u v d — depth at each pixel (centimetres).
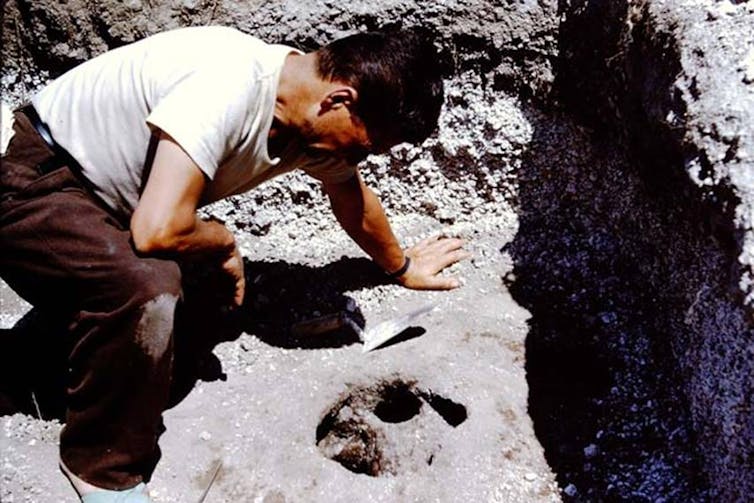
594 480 193
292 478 194
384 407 219
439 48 241
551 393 210
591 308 227
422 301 232
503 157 246
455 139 247
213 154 172
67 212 178
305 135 185
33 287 185
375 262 237
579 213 246
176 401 209
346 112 178
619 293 228
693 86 186
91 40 249
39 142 184
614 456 197
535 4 234
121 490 186
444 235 251
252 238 252
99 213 182
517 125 243
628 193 225
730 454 175
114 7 245
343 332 224
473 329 223
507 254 243
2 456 195
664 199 205
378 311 231
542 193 249
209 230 185
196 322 225
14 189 179
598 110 227
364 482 194
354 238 223
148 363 177
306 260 244
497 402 206
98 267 175
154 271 175
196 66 176
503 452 197
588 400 209
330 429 217
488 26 237
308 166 200
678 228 200
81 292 178
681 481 190
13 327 224
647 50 204
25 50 257
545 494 190
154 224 170
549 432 202
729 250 170
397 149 246
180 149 169
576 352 219
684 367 200
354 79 174
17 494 189
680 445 196
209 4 243
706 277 186
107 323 175
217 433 201
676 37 195
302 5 241
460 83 245
